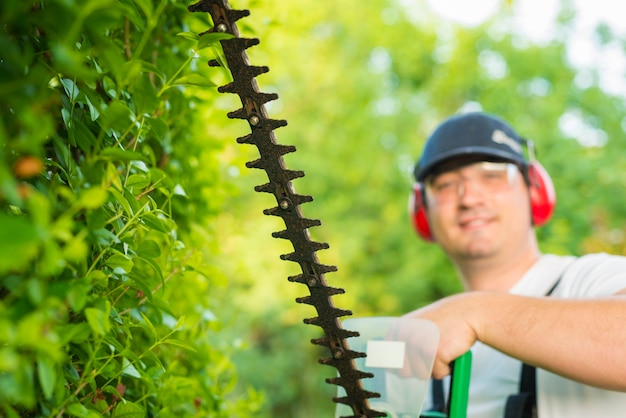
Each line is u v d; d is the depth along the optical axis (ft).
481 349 5.69
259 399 5.56
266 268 22.70
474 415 5.52
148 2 2.75
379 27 33.04
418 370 4.01
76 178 2.73
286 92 31.45
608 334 3.92
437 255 30.42
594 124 30.45
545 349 4.00
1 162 2.13
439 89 33.22
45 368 2.18
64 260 2.44
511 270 6.45
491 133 6.35
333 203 30.53
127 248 3.03
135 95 3.04
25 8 2.28
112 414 3.11
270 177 3.17
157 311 3.56
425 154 6.57
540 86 31.89
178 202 4.37
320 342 3.60
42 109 2.49
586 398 4.98
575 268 5.64
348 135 31.32
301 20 6.38
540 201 6.66
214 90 4.99
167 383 3.77
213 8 2.97
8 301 2.25
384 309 30.42
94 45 2.76
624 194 26.89
